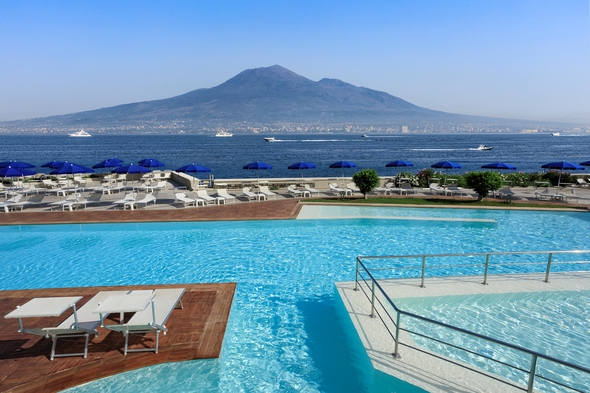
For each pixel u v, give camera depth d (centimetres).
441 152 11106
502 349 623
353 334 639
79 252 1172
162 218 1524
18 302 751
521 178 2508
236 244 1252
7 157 9100
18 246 1234
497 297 783
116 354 572
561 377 555
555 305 777
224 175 5634
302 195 2105
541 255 1161
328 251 1182
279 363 604
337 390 545
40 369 536
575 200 1972
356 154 10244
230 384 552
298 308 793
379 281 845
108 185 2327
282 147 13950
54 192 2142
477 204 1820
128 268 1034
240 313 769
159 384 545
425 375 508
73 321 570
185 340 607
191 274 988
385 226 1486
